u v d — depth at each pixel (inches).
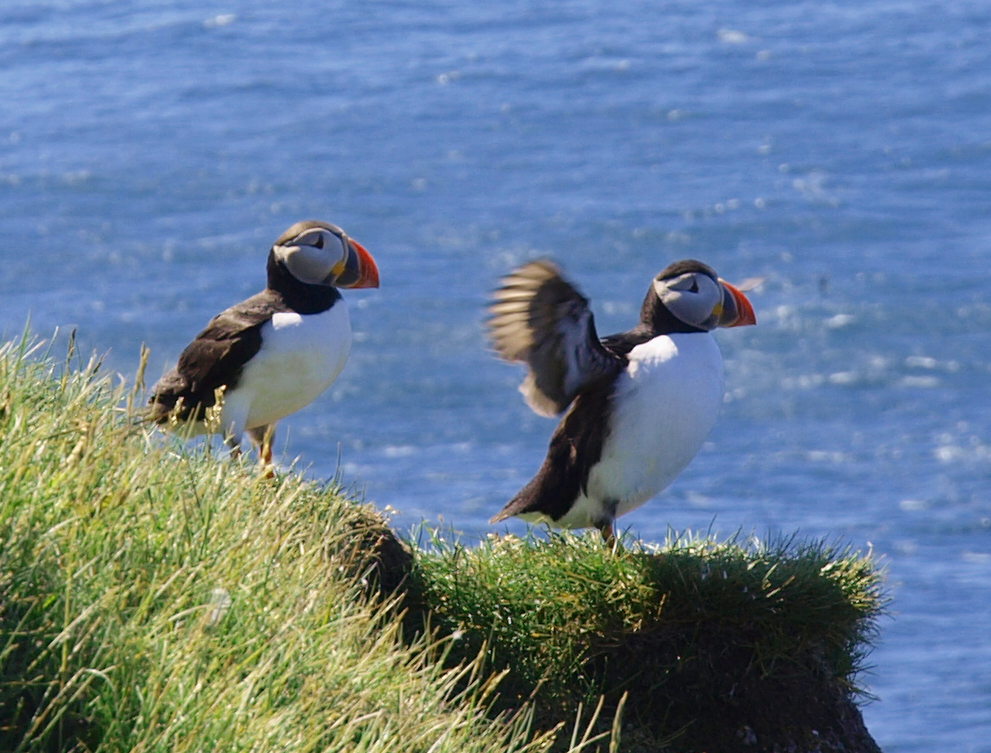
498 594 261.1
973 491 1492.4
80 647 167.0
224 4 5777.6
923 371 1982.0
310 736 175.6
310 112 3937.0
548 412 274.4
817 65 4404.5
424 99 4082.2
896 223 2738.7
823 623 262.4
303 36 5177.2
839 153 3331.7
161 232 2726.4
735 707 258.5
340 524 247.1
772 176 3117.6
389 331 2144.4
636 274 2476.6
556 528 287.0
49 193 2977.4
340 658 194.4
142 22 5433.1
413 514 1366.9
